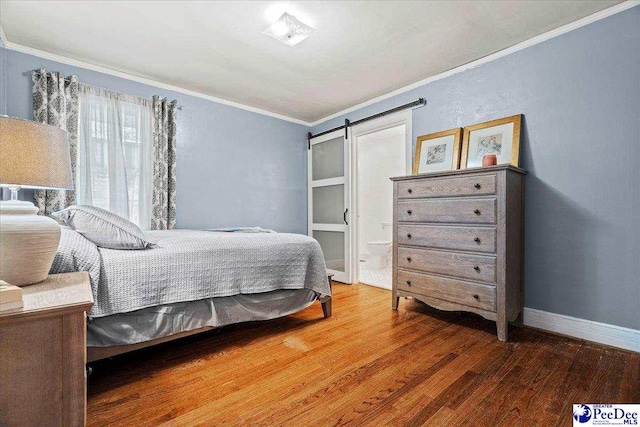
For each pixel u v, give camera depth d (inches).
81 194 105.3
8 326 31.4
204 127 137.5
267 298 84.4
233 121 146.9
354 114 150.6
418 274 99.2
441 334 85.0
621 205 76.5
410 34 88.8
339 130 157.8
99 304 55.9
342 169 157.5
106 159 110.4
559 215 86.2
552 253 87.5
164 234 91.4
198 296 69.7
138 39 92.0
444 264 92.3
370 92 133.2
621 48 76.2
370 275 172.6
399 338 82.1
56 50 98.7
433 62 105.9
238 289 77.0
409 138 124.2
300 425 47.7
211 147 139.9
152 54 101.0
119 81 114.4
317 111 159.8
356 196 154.2
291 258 89.1
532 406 52.4
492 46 95.5
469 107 105.9
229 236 85.0
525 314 91.8
